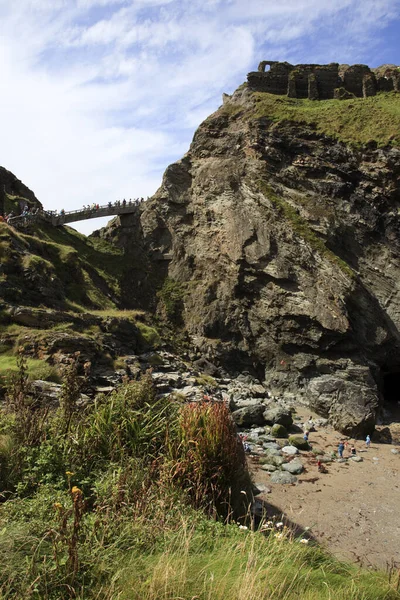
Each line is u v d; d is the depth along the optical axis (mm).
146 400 12547
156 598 5504
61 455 9453
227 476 10602
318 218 38750
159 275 44500
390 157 39031
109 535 6680
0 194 40031
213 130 46344
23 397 12156
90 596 5574
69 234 44531
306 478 20344
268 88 48875
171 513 8086
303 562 7430
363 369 32562
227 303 39781
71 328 27719
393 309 36531
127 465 9359
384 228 38469
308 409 32875
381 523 16484
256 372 37969
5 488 8531
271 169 41531
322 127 42438
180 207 45125
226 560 6668
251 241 39094
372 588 6773
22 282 29656
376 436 28234
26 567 5641
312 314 34969
